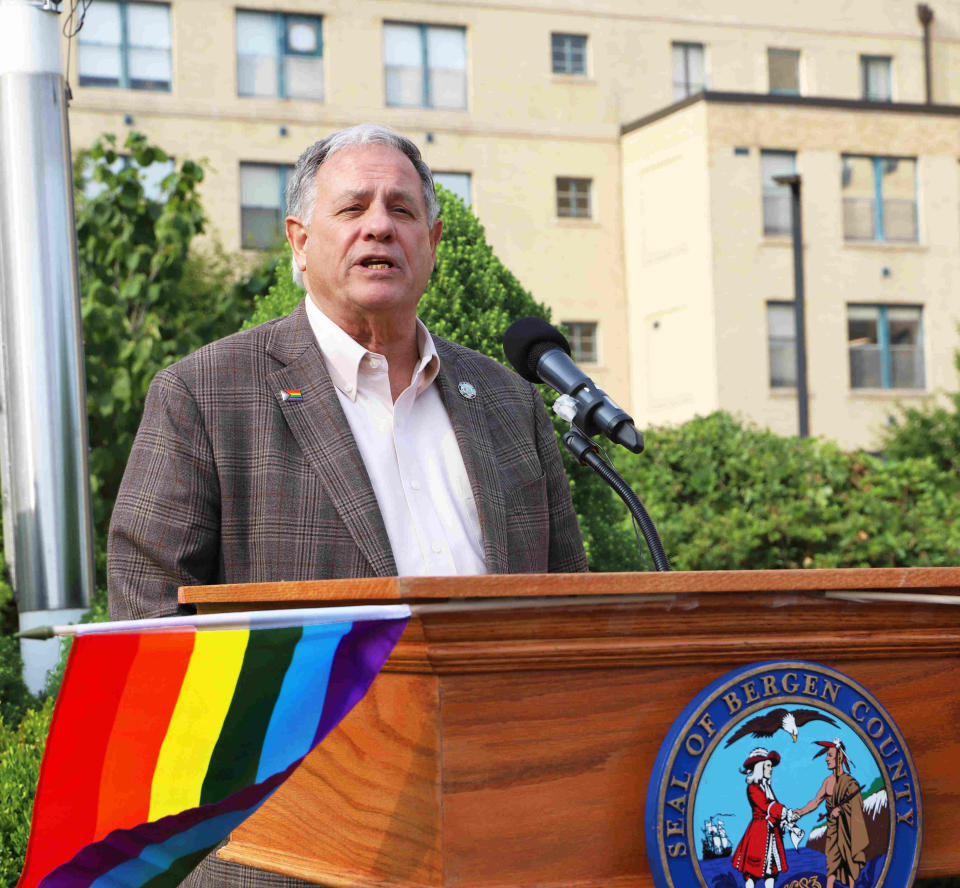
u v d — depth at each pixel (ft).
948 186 91.61
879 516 32.99
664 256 88.94
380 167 8.88
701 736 5.53
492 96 89.35
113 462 26.30
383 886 5.59
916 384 90.27
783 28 95.61
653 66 93.15
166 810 5.76
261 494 8.23
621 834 5.53
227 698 5.70
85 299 27.81
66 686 5.61
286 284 20.08
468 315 17.60
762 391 86.33
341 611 5.25
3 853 13.06
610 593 5.42
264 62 83.61
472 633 5.38
